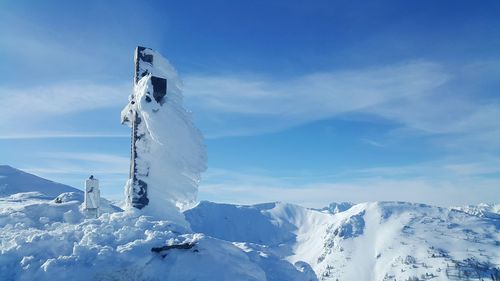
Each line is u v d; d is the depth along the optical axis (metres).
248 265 16.20
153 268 14.66
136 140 21.16
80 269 13.84
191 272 14.78
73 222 19.39
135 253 14.77
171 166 21.23
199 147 21.98
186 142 21.44
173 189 21.36
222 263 15.51
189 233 17.17
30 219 18.78
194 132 21.98
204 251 15.59
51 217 19.67
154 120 20.66
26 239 14.82
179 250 15.34
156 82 20.83
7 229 17.19
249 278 15.46
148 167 21.06
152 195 20.95
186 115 22.00
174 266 14.83
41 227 18.12
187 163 21.42
